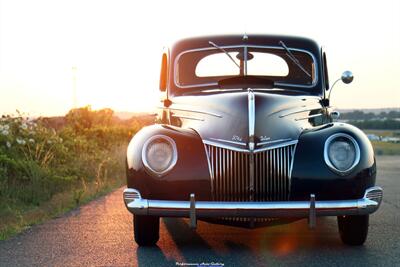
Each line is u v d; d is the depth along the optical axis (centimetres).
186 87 650
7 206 787
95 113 2070
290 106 557
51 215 743
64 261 500
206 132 517
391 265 484
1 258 511
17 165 920
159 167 503
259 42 664
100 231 632
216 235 614
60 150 1121
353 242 554
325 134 514
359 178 501
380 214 761
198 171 501
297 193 500
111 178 1191
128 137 2011
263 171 501
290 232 630
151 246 558
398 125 5994
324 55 680
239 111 522
